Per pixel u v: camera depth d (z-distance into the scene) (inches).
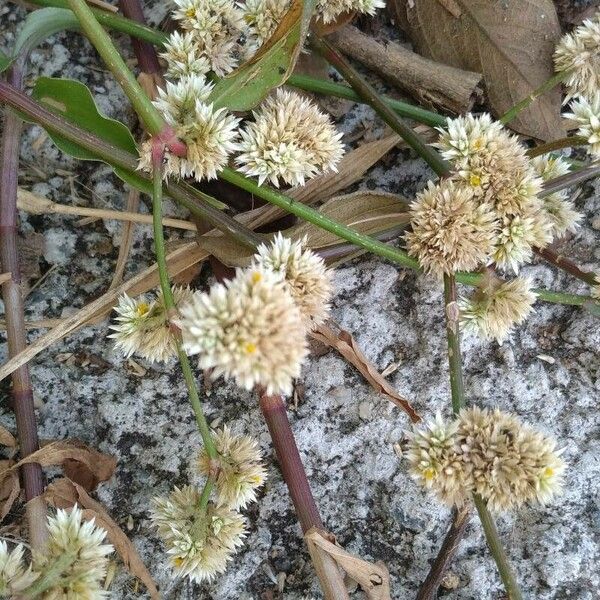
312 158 2.9
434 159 3.4
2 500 3.2
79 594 2.3
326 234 3.3
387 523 3.3
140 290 3.5
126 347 2.9
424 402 3.3
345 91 3.5
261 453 3.4
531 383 3.4
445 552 2.9
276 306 2.2
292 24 2.8
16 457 3.3
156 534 3.3
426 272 3.1
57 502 3.0
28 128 3.8
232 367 2.1
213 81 3.2
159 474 3.4
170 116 2.8
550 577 3.1
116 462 3.3
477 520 3.2
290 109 2.8
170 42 3.2
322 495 3.3
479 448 2.6
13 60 3.4
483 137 2.8
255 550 3.3
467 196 2.8
